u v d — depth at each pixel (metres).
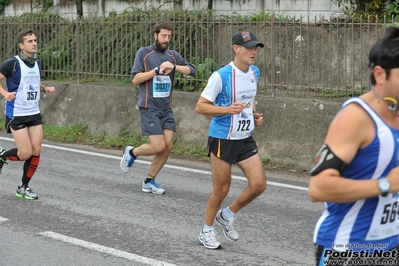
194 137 13.73
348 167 3.86
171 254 7.21
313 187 3.79
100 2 21.64
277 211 9.12
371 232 3.98
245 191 7.25
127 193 10.14
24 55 9.56
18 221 8.52
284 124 12.50
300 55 13.05
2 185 10.55
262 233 8.05
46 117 16.30
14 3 24.16
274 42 13.12
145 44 15.23
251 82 7.23
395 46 3.67
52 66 16.92
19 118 9.55
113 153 13.84
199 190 10.41
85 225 8.34
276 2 17.62
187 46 15.08
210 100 7.11
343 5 16.23
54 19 16.98
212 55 14.86
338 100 12.38
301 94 13.16
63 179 11.11
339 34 13.88
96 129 15.28
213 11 16.47
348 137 3.73
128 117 14.85
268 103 12.72
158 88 9.96
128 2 20.89
